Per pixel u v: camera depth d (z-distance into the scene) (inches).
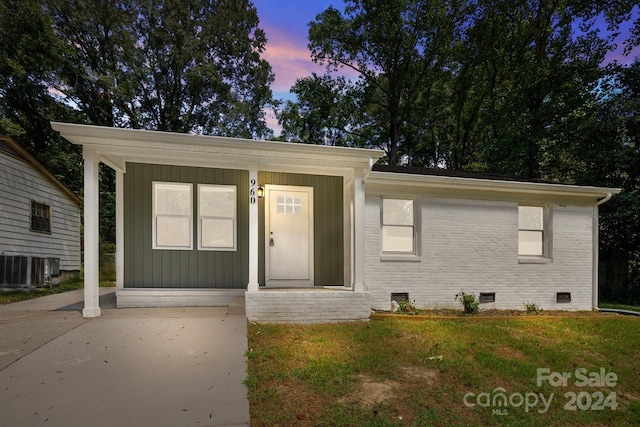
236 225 276.1
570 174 533.6
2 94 647.8
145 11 768.9
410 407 124.8
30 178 426.3
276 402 121.1
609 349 200.5
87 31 730.8
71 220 529.7
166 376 135.4
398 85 840.3
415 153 938.1
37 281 389.4
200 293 257.0
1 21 601.6
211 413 109.5
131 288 255.9
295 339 193.8
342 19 826.2
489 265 312.0
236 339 179.0
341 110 929.5
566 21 602.9
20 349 158.4
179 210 270.4
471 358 174.6
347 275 284.0
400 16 779.4
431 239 301.4
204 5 832.3
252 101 932.0
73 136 206.7
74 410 108.3
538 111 556.4
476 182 300.8
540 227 337.1
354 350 177.9
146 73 781.3
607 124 441.1
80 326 193.6
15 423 100.0
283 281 280.5
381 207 295.0
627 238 435.2
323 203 293.0
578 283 333.1
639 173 439.2
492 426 117.6
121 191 258.8
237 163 243.4
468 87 803.4
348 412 117.9
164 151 226.4
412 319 250.8
